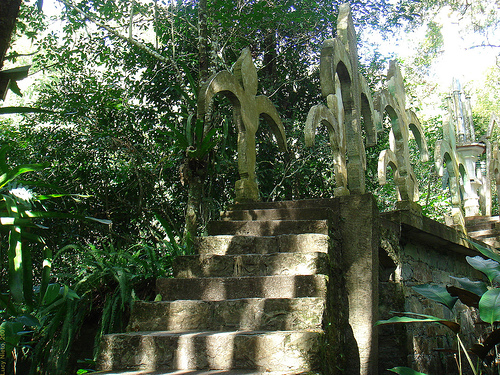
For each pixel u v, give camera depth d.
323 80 4.03
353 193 4.06
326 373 2.61
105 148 7.23
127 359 2.68
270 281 3.04
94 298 3.95
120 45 8.27
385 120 9.41
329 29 8.51
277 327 2.80
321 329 2.73
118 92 7.52
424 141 5.90
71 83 7.80
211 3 7.16
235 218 3.97
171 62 7.05
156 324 3.01
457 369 5.04
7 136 7.47
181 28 8.11
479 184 8.08
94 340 3.81
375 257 3.62
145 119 7.84
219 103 6.99
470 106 8.23
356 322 3.45
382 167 4.38
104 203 7.39
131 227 7.64
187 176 5.51
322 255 3.18
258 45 8.79
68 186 7.10
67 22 8.23
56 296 3.23
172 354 2.62
